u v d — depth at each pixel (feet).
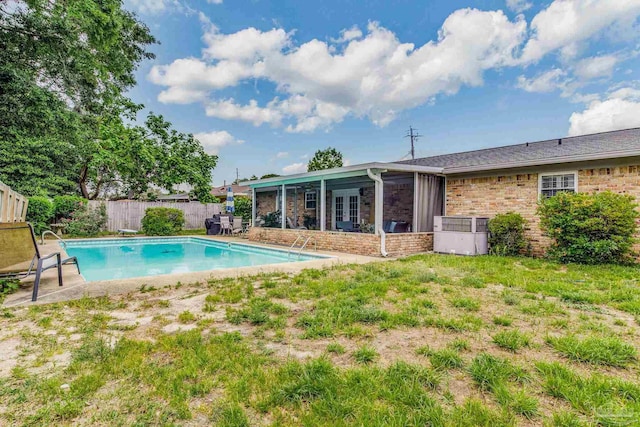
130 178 64.75
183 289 16.30
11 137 47.52
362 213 49.83
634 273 19.48
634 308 12.58
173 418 6.31
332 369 7.90
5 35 27.25
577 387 7.19
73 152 51.34
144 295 15.16
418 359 8.69
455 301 13.48
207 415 6.43
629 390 7.05
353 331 10.42
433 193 34.76
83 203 51.11
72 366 8.14
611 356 8.53
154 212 52.01
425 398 6.82
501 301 13.88
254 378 7.64
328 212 54.85
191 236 51.42
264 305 13.29
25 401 6.81
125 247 43.80
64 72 29.55
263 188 50.42
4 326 11.03
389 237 30.32
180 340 9.69
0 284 15.55
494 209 31.53
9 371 7.97
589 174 26.04
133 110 64.23
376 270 20.47
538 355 8.89
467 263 23.72
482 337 10.14
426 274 18.29
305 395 7.02
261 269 21.48
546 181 28.58
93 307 13.20
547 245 27.81
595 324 11.11
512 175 30.32
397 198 45.06
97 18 28.35
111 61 33.81
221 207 68.28
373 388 7.18
